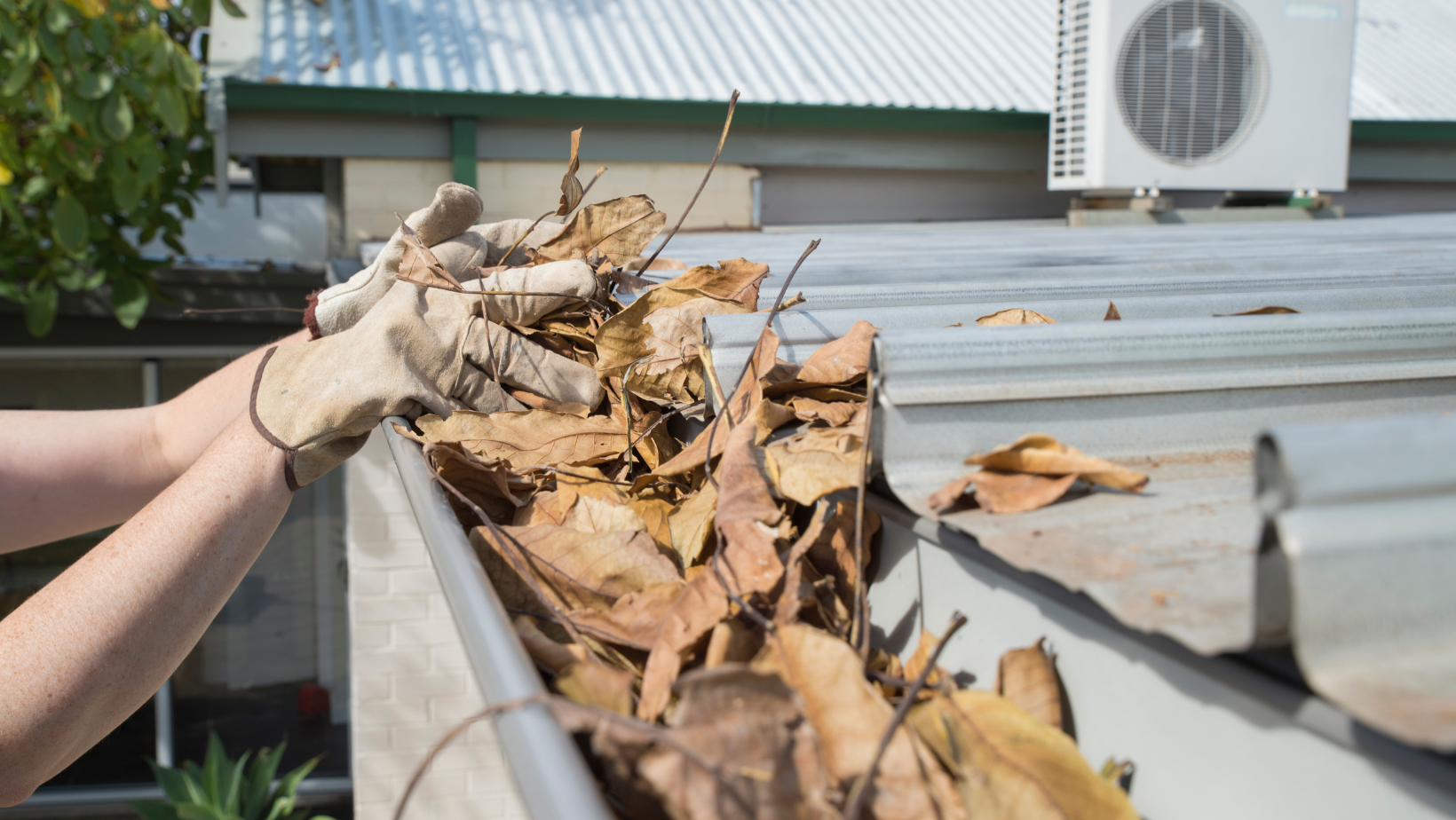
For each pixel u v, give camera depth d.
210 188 6.73
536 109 4.36
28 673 0.90
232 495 1.00
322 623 5.54
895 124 4.78
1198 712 0.50
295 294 5.02
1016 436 0.73
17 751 0.89
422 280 1.14
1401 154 5.66
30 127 3.84
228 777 4.61
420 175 4.46
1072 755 0.51
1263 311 1.11
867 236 3.52
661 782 0.47
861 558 0.69
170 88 3.79
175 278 4.83
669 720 0.59
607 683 0.55
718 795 0.47
